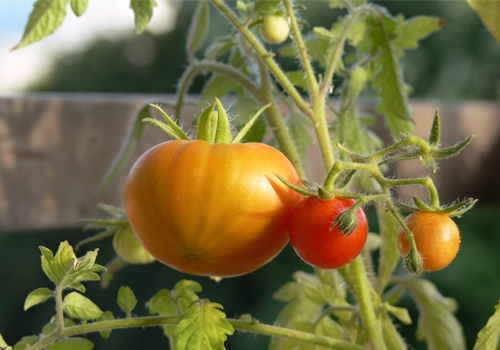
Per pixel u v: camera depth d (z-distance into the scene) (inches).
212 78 20.0
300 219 14.4
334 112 19.4
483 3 15.4
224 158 14.2
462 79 100.2
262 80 18.6
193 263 14.8
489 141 33.2
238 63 20.5
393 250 19.2
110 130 25.3
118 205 25.5
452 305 21.4
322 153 16.8
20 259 131.0
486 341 15.5
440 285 80.5
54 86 170.2
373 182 19.6
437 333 20.9
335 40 18.2
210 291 116.2
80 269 14.5
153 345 116.2
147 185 14.3
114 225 17.6
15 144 23.5
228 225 14.2
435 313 21.0
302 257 14.7
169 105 20.0
